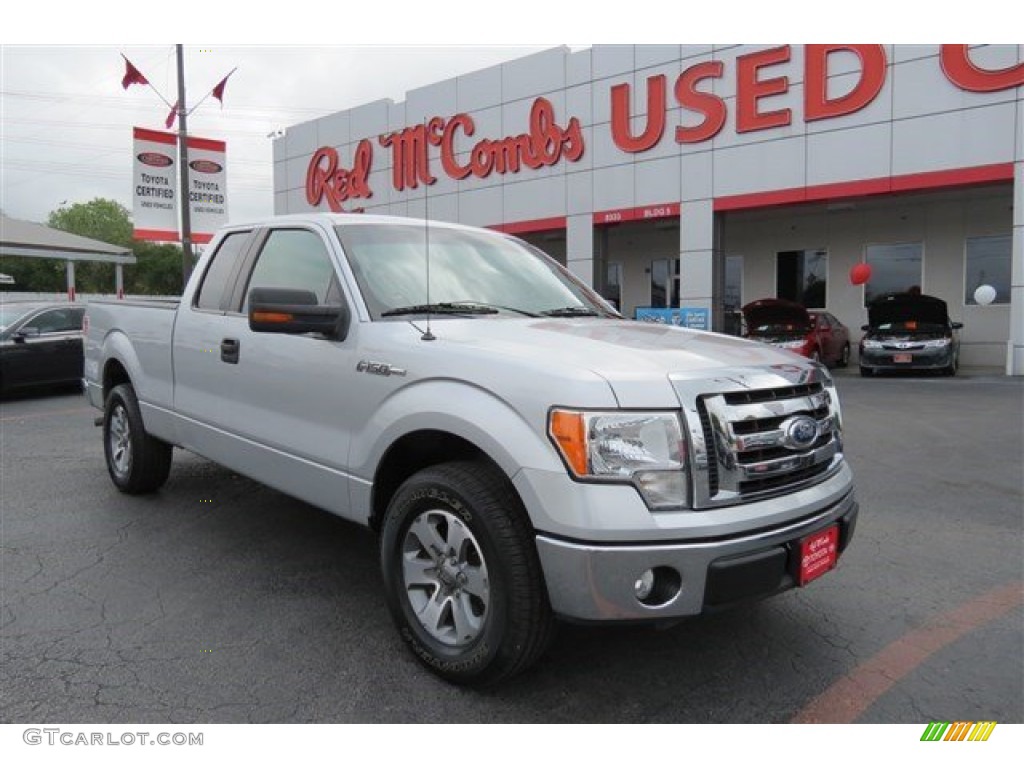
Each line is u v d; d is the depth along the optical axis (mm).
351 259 3824
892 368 14938
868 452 7605
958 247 17969
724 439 2795
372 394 3395
